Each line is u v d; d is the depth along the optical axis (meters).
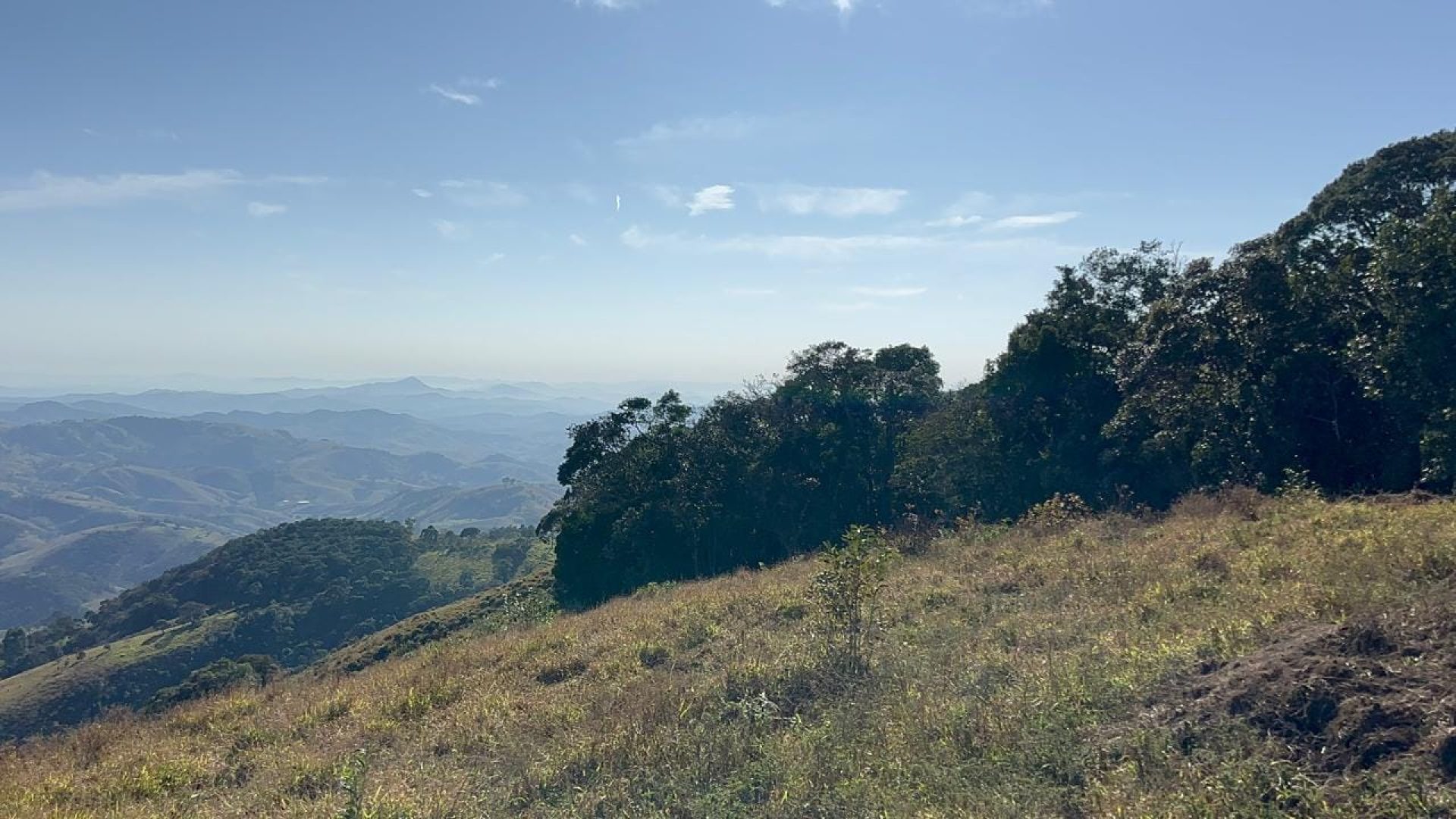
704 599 12.64
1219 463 20.06
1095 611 8.09
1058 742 4.98
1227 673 5.18
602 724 6.63
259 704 10.28
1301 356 18.36
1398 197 22.42
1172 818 3.93
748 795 5.12
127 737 9.14
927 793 4.69
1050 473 26.27
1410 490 15.70
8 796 7.01
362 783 5.70
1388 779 3.84
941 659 7.22
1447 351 14.78
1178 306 22.22
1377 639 4.92
